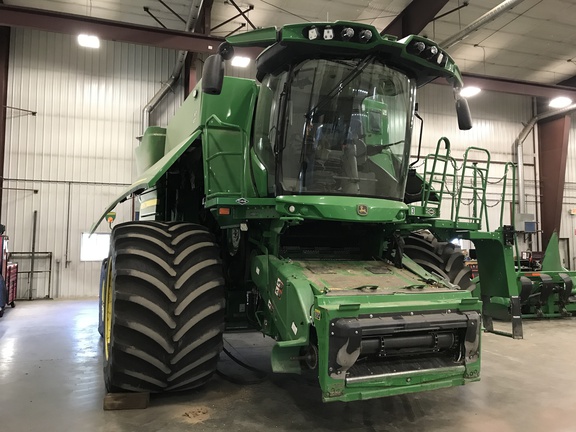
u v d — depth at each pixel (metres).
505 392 3.66
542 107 15.79
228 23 11.02
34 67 10.92
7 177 10.55
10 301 8.95
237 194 3.35
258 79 3.45
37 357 4.82
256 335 6.02
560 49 12.60
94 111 11.32
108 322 3.61
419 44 3.01
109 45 11.54
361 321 2.45
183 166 4.73
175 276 3.01
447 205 14.02
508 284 5.17
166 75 11.99
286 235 3.53
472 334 2.71
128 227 3.31
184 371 3.01
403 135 3.34
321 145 3.06
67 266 10.91
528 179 15.80
